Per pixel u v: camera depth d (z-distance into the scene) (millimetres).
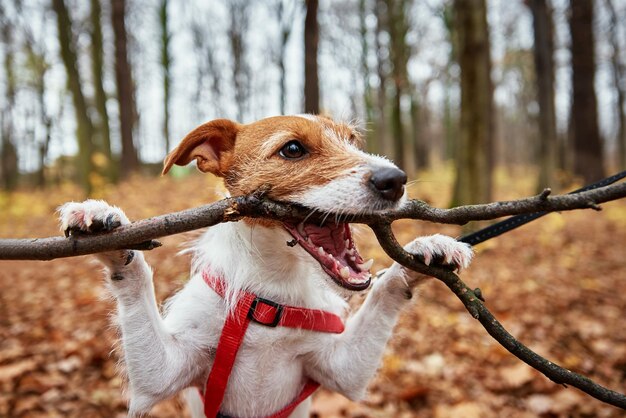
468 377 697
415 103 4254
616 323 891
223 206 304
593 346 794
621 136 3965
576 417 619
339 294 381
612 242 1580
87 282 1096
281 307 377
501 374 698
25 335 820
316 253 358
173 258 1157
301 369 418
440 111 7184
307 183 364
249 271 381
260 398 393
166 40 3670
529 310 933
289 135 391
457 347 769
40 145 4445
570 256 1336
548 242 1452
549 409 624
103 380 679
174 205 1670
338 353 406
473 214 289
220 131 423
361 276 364
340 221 343
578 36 2326
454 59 2957
